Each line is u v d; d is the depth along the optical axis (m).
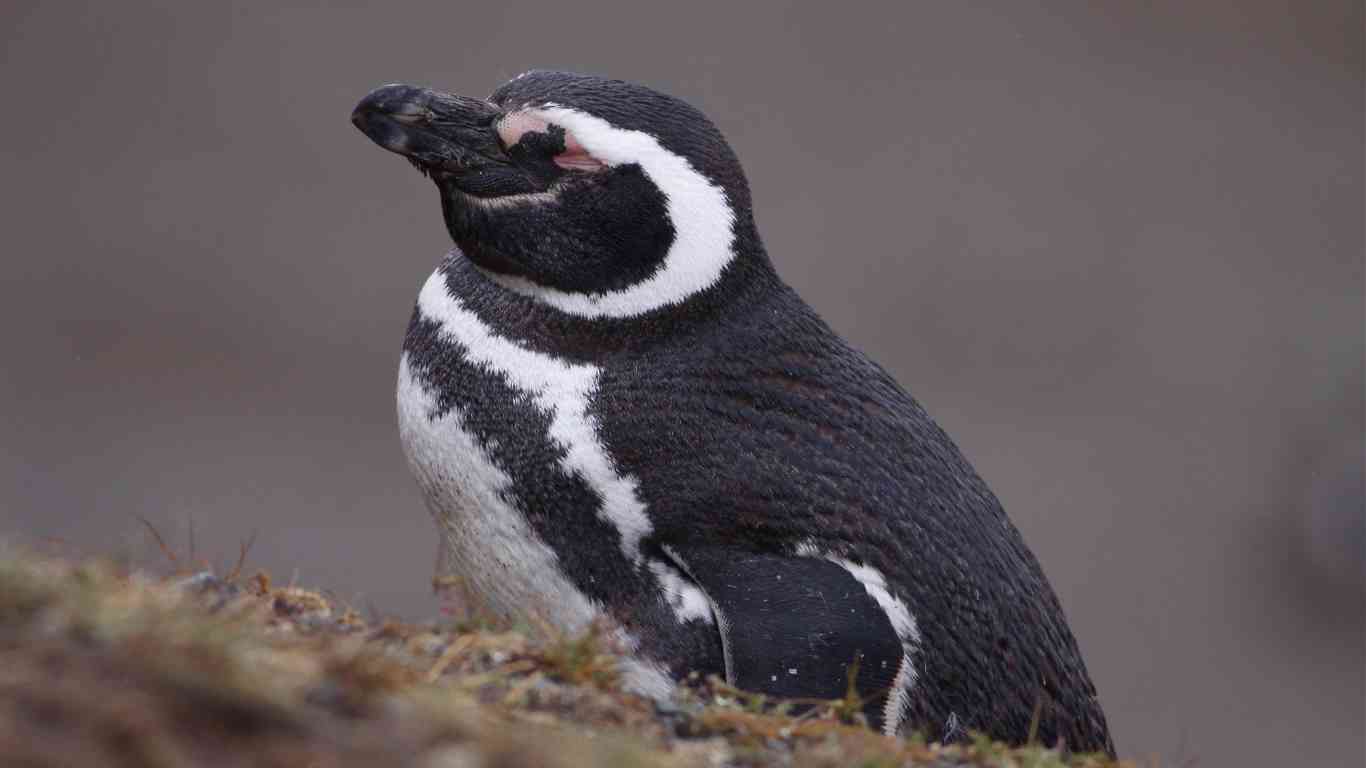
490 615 10.34
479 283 11.27
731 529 10.59
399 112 11.05
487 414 10.88
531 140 10.87
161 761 5.88
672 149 10.87
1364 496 37.94
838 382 11.06
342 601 10.72
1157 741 32.72
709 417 10.70
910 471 10.91
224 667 6.32
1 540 7.84
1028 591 11.19
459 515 11.16
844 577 10.47
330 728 6.37
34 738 5.79
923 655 10.60
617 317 10.86
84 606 6.65
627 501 10.64
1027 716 11.04
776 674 10.27
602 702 8.00
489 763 6.43
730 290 10.99
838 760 8.04
